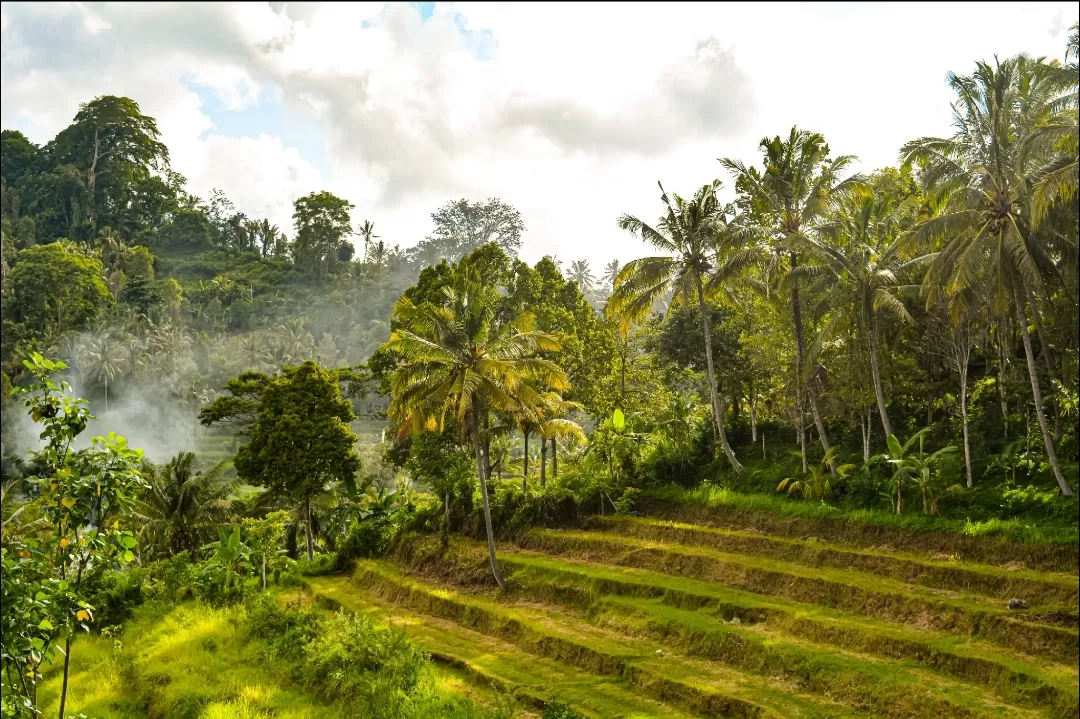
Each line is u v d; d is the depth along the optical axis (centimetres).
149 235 16550
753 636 2208
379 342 11962
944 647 1961
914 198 3531
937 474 2780
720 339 4000
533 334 3097
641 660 2228
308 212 15675
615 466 3688
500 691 2177
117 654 2794
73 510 1027
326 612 3128
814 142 3284
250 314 13788
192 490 4203
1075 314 2831
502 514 3634
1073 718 1644
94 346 9631
